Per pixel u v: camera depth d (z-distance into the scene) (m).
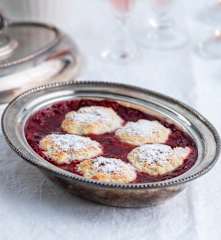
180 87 1.25
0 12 1.32
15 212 0.94
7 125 0.98
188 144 0.99
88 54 1.37
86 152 0.96
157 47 1.41
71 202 0.96
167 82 1.27
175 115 1.04
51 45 1.26
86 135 1.01
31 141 0.98
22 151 0.93
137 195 0.90
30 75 1.19
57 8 1.44
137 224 0.93
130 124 1.03
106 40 1.43
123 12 1.40
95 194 0.91
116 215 0.94
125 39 1.43
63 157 0.95
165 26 1.50
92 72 1.30
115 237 0.90
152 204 0.94
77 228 0.92
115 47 1.39
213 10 1.58
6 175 1.01
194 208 0.95
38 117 1.04
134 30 1.49
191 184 1.00
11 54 1.22
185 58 1.36
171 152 0.97
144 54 1.38
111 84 1.09
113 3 1.39
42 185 0.99
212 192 0.99
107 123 1.03
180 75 1.30
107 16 1.54
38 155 0.94
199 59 1.37
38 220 0.93
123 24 1.43
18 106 1.03
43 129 1.02
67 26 1.48
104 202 0.94
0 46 1.21
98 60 1.35
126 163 0.95
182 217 0.94
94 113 1.05
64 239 0.90
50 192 0.97
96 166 0.93
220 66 1.34
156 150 0.97
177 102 1.05
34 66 1.20
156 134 1.01
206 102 1.21
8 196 0.97
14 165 1.03
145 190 0.88
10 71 1.18
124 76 1.29
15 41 1.25
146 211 0.95
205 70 1.33
